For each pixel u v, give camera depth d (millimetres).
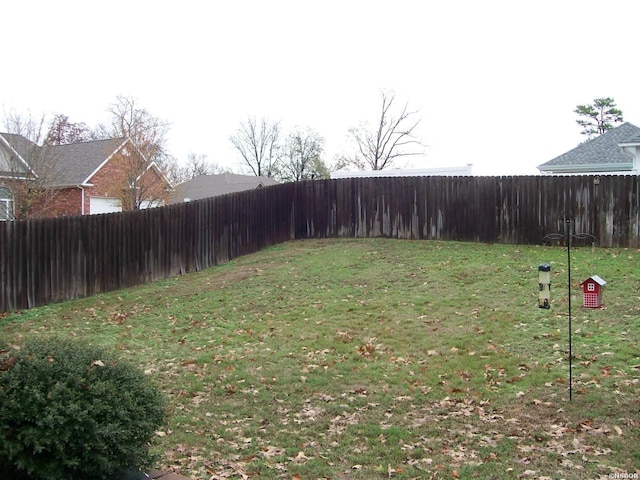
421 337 9312
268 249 18797
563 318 9547
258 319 11000
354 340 9398
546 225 16094
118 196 26078
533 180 16234
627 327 8883
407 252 15953
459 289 11867
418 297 11547
